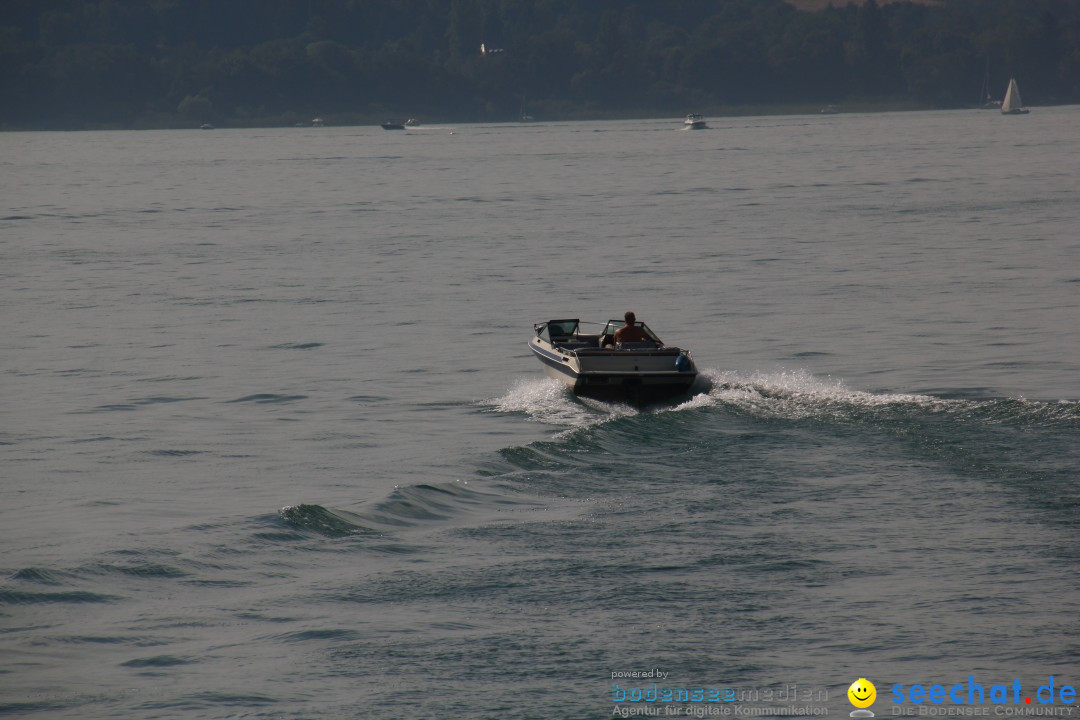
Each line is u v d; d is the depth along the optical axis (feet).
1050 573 194.49
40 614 185.78
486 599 191.21
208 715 155.33
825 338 416.46
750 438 278.87
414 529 224.94
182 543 216.54
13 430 310.86
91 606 189.16
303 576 201.98
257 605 189.98
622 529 222.48
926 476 246.68
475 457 272.92
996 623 176.86
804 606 185.26
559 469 261.44
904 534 214.69
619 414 318.65
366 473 267.18
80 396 350.64
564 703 157.99
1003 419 282.36
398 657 171.32
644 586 194.80
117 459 281.74
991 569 197.06
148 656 171.94
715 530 220.23
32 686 162.61
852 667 165.48
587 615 184.44
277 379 371.15
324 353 411.75
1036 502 228.22
